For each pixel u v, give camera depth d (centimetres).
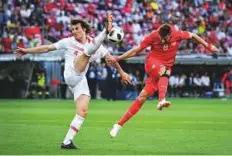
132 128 3209
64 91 6769
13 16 7331
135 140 2597
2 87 6775
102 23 7619
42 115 4206
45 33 7244
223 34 8050
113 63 2319
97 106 5491
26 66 6756
